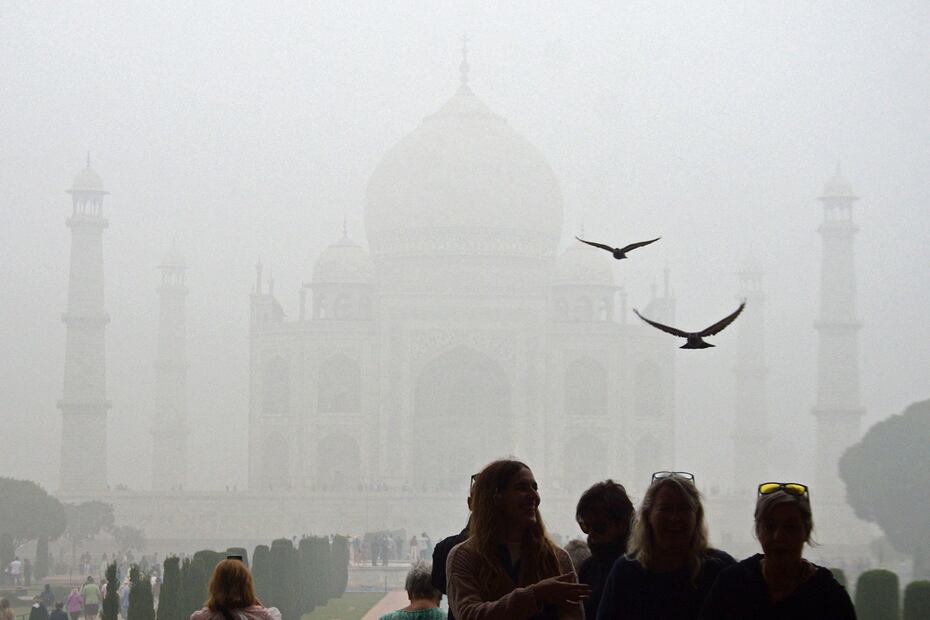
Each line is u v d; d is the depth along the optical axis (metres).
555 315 159.12
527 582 15.06
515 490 15.16
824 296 145.25
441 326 150.75
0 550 103.62
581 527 19.64
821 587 15.38
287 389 153.62
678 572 16.77
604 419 151.12
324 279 157.12
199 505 139.00
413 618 21.61
